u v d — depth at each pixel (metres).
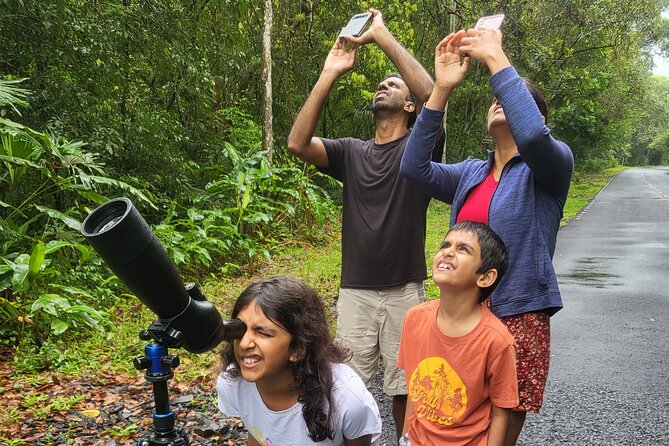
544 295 2.39
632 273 8.98
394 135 3.05
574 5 20.53
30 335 5.23
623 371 4.74
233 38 10.50
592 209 20.80
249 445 2.23
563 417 3.89
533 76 19.48
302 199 11.23
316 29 14.28
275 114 14.38
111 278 6.53
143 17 8.27
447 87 2.64
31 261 5.09
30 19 6.73
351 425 1.96
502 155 2.57
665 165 82.75
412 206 2.94
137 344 5.20
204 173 11.23
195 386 4.36
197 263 8.18
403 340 2.40
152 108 8.98
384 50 3.10
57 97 7.28
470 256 2.15
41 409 3.90
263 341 1.75
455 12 16.44
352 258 3.02
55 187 6.92
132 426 3.66
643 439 3.57
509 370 2.14
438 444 2.22
